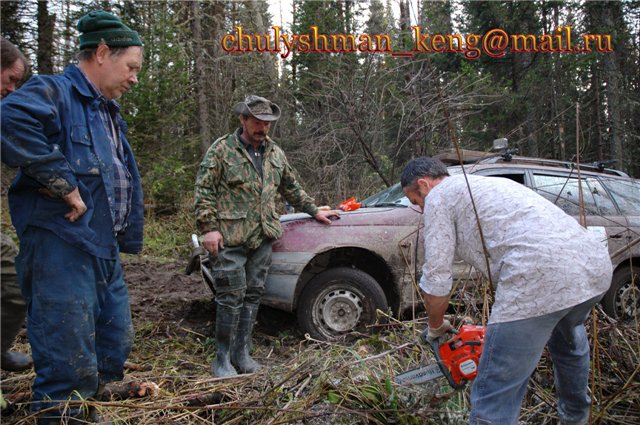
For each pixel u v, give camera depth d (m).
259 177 3.50
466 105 8.59
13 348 3.50
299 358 2.96
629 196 4.88
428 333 2.36
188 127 13.06
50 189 2.11
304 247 3.97
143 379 2.99
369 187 8.67
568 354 2.36
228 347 3.35
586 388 2.44
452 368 2.27
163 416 2.46
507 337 2.03
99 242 2.34
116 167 2.48
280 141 10.64
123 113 10.25
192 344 3.92
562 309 2.00
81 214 2.23
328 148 9.14
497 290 2.12
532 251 2.03
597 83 11.09
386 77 9.07
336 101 9.16
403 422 2.36
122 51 2.42
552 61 10.91
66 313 2.20
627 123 12.05
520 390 2.12
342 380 2.55
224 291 3.37
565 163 4.93
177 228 9.70
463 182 2.28
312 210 4.02
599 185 4.80
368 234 4.04
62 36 12.27
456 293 3.64
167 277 6.34
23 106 2.06
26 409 2.53
